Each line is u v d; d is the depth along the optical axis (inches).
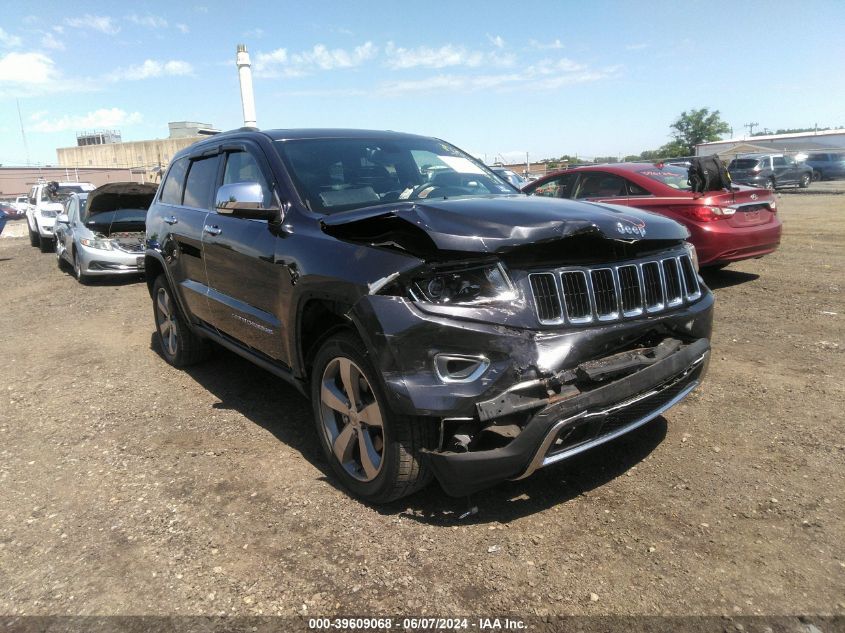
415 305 102.6
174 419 172.7
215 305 172.9
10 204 1446.9
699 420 155.1
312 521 118.3
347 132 172.9
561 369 104.0
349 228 117.7
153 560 108.4
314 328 133.3
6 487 137.3
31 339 277.3
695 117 2679.6
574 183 340.8
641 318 117.6
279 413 174.4
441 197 150.8
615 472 132.0
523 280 105.5
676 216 289.0
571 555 105.1
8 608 97.5
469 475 101.8
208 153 187.2
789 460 133.3
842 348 203.9
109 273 414.0
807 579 96.8
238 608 95.6
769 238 293.3
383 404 109.6
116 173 2338.8
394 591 98.0
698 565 101.2
